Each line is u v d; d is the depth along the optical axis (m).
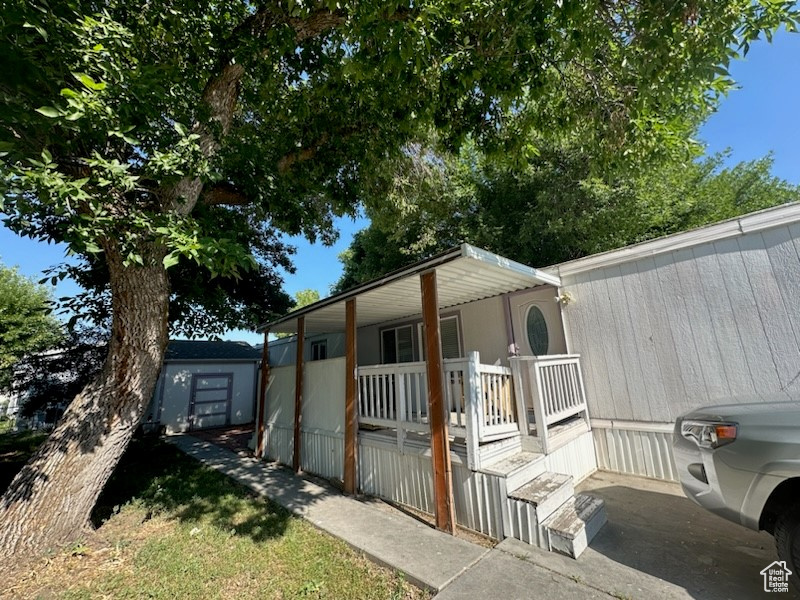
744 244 4.43
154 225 3.20
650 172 5.00
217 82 4.69
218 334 9.54
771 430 2.30
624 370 5.25
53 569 3.17
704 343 4.62
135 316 4.02
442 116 5.03
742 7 2.87
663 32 2.91
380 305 6.59
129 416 4.07
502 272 4.93
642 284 5.18
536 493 3.45
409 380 4.59
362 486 5.09
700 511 3.83
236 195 5.62
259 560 3.19
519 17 3.18
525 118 5.07
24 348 13.52
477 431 3.80
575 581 2.65
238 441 9.92
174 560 3.23
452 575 2.77
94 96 2.71
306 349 13.56
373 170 6.92
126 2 3.76
